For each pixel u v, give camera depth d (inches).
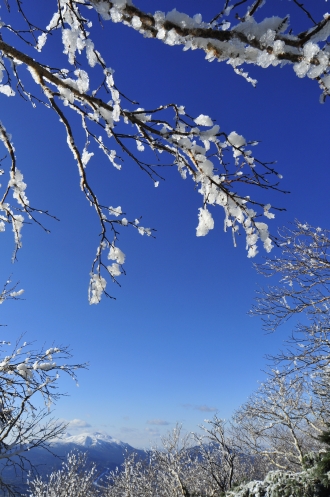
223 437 451.5
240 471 625.9
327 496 275.9
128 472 601.0
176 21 56.6
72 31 70.1
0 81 82.2
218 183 86.2
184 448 526.9
